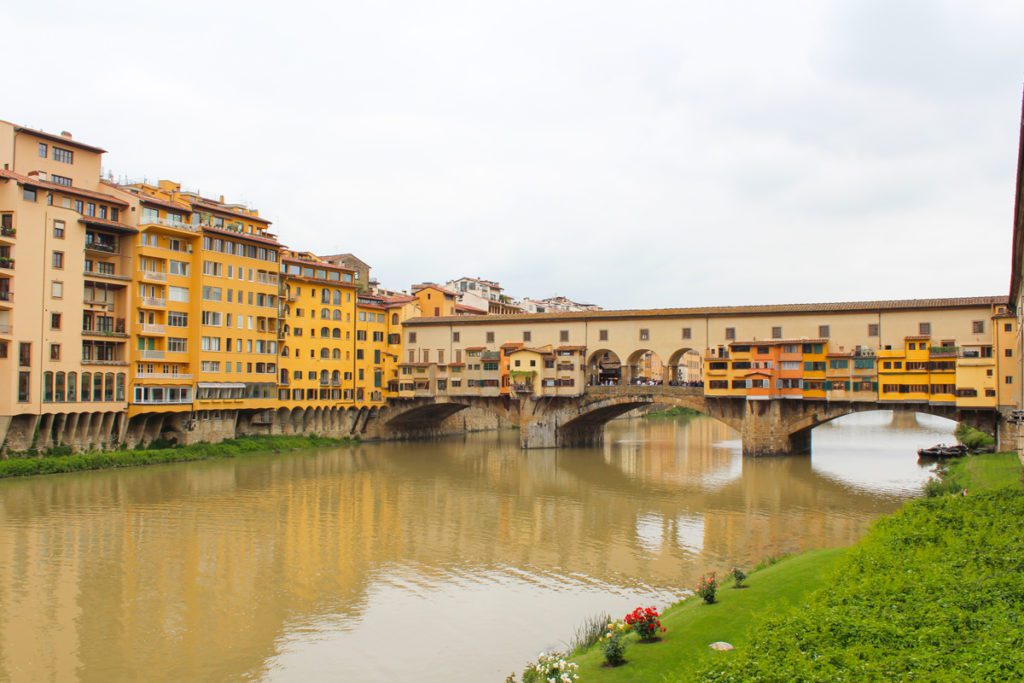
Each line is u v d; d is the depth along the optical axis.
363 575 45.56
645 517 62.69
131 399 85.69
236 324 98.00
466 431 140.50
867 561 28.12
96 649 34.53
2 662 33.03
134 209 87.44
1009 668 16.56
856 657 17.83
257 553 50.03
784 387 95.25
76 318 79.69
